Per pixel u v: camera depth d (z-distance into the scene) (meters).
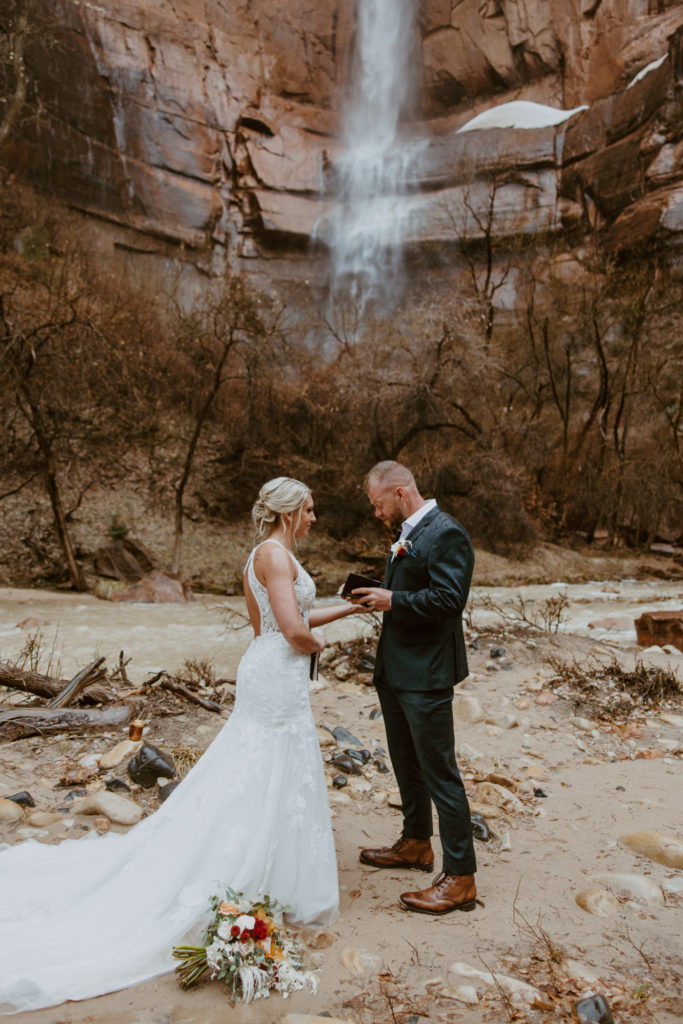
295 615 2.66
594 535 21.23
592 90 32.16
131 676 6.71
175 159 28.67
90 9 25.75
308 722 2.77
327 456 19.50
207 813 2.61
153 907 2.48
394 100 37.41
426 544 2.80
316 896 2.66
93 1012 2.12
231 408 18.59
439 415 18.38
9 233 19.70
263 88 33.41
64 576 14.45
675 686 5.50
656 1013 2.13
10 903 2.55
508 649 6.45
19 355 13.43
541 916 2.71
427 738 2.77
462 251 24.64
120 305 18.77
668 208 25.14
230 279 16.17
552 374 21.62
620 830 3.46
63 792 3.72
